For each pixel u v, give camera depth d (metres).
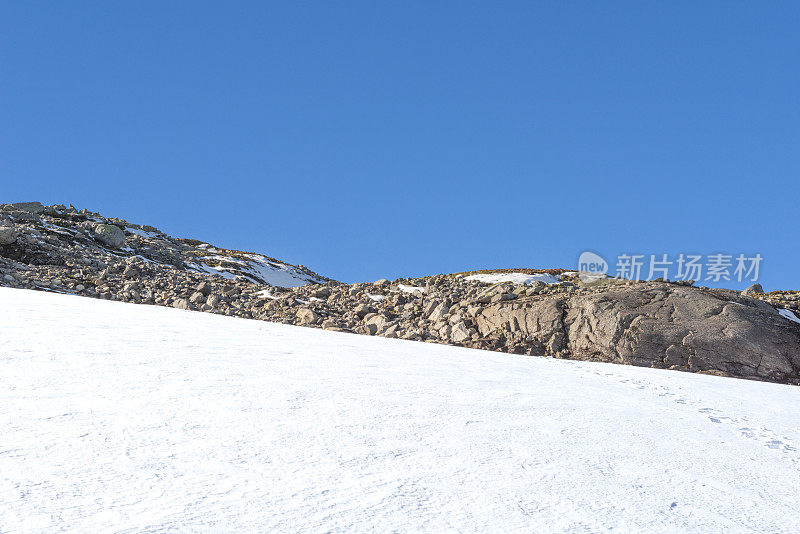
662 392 9.49
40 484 3.20
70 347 7.85
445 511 3.31
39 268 28.75
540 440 5.17
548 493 3.79
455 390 7.30
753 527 3.68
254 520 2.96
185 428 4.53
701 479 4.62
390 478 3.77
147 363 7.18
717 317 20.06
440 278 36.19
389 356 10.42
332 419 5.18
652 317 20.28
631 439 5.67
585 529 3.26
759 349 18.84
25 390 5.34
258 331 12.85
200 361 7.69
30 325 9.66
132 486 3.29
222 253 59.16
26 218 38.53
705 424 7.03
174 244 55.28
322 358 9.17
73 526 2.74
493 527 3.15
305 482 3.57
